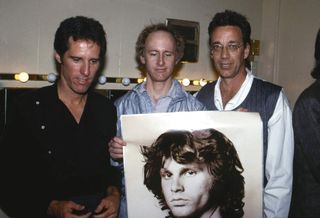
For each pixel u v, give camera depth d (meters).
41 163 0.88
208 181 0.84
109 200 0.86
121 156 0.86
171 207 0.83
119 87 1.51
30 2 1.31
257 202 0.84
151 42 0.93
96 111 0.95
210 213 0.84
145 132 0.83
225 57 0.96
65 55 0.84
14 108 0.89
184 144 0.84
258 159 0.84
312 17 1.68
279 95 0.97
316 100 0.89
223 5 1.77
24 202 0.86
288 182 0.93
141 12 1.55
